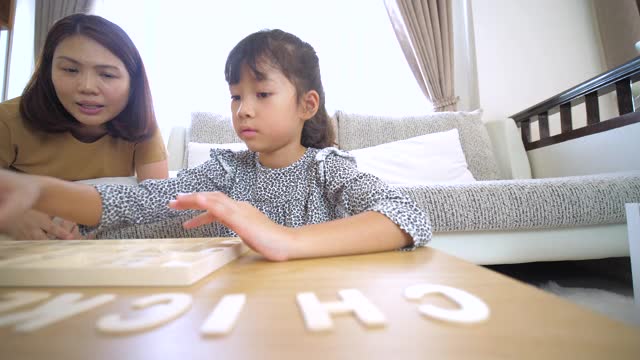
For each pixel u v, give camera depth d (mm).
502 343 139
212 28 2139
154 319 166
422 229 419
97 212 535
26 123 873
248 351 135
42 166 906
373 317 164
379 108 2166
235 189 751
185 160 1635
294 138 728
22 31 2180
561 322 159
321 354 132
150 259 271
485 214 917
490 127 1764
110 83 807
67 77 775
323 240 351
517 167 1635
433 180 1466
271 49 640
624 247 977
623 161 1181
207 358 130
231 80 655
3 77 2020
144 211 587
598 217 932
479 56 2029
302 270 285
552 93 2035
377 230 388
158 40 2129
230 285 238
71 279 238
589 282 1143
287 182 725
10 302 199
